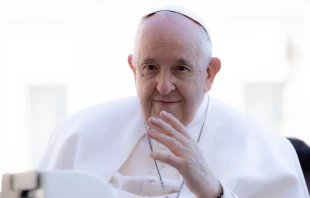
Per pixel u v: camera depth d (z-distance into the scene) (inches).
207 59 257.8
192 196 263.0
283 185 273.9
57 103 796.0
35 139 810.2
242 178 271.1
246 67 779.4
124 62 762.2
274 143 288.8
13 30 785.6
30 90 797.9
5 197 176.1
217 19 767.7
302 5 772.6
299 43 778.8
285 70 785.6
